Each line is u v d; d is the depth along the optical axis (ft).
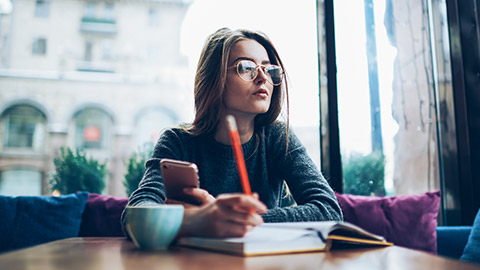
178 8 83.92
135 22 81.76
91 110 77.15
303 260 1.56
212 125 3.37
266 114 3.57
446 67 6.01
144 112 78.59
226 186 3.40
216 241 1.81
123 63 79.30
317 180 3.08
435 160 6.01
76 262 1.47
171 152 3.26
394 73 6.21
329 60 5.95
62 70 77.05
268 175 3.58
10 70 74.84
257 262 1.49
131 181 10.26
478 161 5.75
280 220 2.41
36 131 74.49
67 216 4.56
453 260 1.59
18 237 4.33
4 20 76.28
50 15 78.48
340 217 2.72
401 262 1.53
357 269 1.36
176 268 1.33
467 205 5.69
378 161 6.11
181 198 2.26
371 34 6.24
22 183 72.84
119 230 4.63
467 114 5.82
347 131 6.12
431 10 6.24
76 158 12.99
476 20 5.96
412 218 4.52
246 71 3.20
